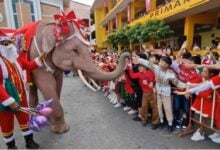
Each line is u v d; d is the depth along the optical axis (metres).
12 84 3.77
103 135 4.71
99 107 6.86
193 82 4.70
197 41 16.16
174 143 4.27
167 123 5.19
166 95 4.71
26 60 4.29
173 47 16.47
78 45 4.32
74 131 4.96
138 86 5.43
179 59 5.90
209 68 4.33
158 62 5.25
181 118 5.01
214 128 4.11
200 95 4.19
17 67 3.96
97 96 8.45
